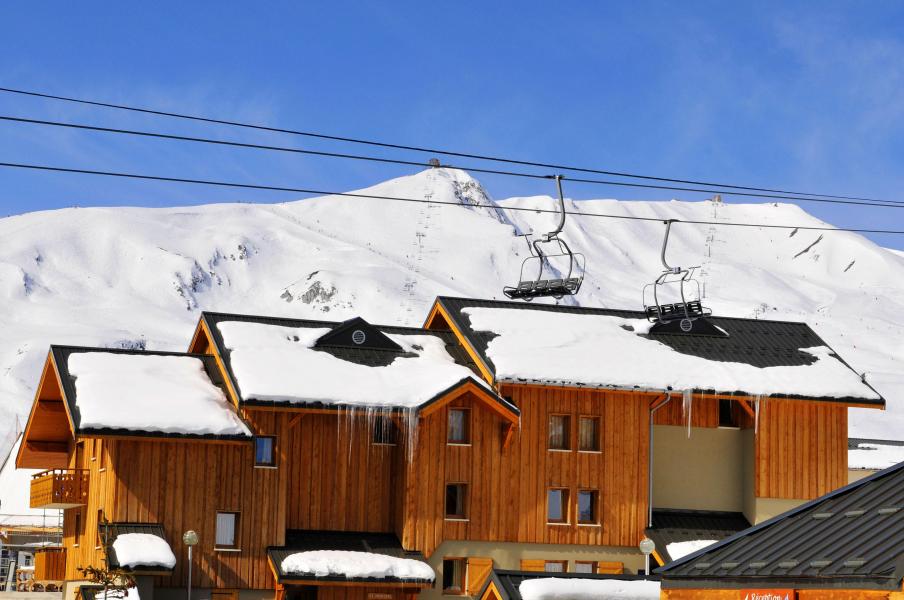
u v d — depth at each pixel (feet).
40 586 294.25
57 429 198.49
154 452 166.61
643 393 183.62
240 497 168.96
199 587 165.27
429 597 174.29
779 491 188.85
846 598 75.51
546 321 195.83
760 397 186.39
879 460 233.14
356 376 177.37
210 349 195.42
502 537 177.88
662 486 188.75
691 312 179.42
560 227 149.59
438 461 176.55
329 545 173.47
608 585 110.42
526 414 182.09
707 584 85.56
